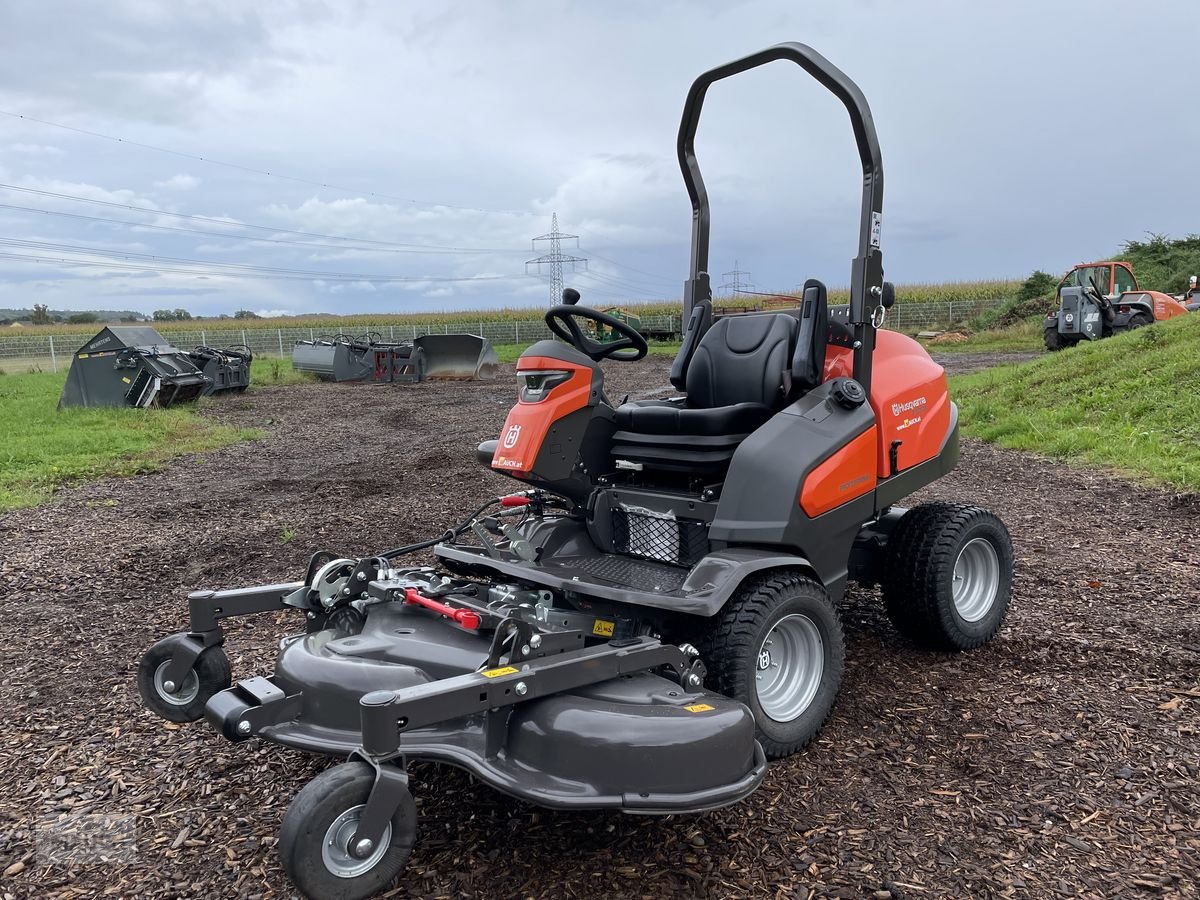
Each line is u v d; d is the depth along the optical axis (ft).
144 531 24.68
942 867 8.76
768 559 10.85
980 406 40.70
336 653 10.13
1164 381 36.86
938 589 13.51
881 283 13.01
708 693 9.57
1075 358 46.14
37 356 134.82
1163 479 26.35
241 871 9.05
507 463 12.91
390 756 7.80
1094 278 70.85
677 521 12.38
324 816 7.36
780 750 10.73
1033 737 11.37
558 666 8.94
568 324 14.05
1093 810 9.69
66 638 16.20
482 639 10.32
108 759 11.51
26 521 26.08
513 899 8.45
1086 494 25.66
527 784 8.34
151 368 52.31
